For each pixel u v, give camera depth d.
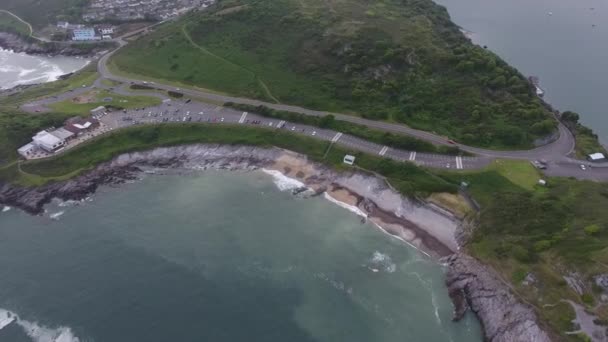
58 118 155.25
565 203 107.75
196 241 115.56
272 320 94.75
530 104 141.00
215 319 94.56
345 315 96.31
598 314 83.56
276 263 109.06
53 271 107.25
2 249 115.81
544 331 85.00
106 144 148.88
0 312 97.06
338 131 146.12
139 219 124.25
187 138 151.62
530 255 96.06
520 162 125.56
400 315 96.44
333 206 128.38
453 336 92.44
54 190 135.25
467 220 112.81
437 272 106.69
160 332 91.44
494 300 94.25
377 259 110.50
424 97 150.12
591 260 90.19
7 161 142.38
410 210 120.69
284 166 142.38
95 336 90.94
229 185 137.75
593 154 124.75
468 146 133.12
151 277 104.62
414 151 134.38
